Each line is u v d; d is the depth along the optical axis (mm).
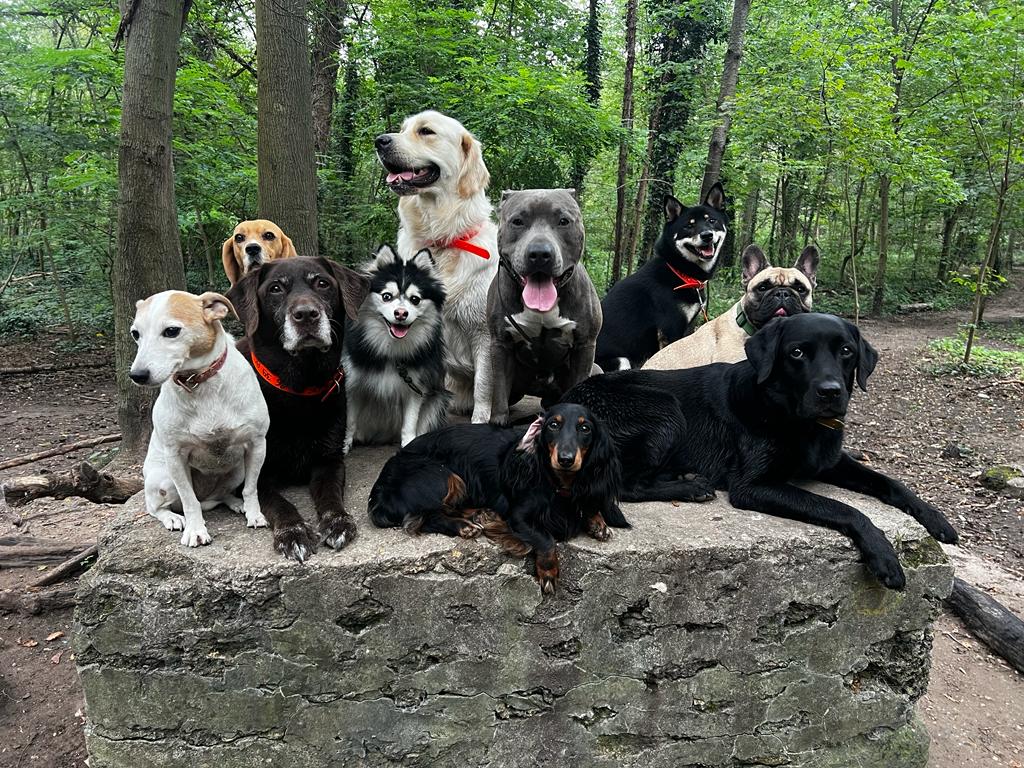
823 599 2893
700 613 2820
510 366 3826
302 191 6484
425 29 10906
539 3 14711
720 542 2785
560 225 3389
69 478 4289
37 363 11727
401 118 11266
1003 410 10008
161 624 2492
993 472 7500
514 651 2752
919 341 15203
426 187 3893
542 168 10445
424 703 2744
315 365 2895
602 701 2857
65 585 4820
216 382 2428
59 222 11367
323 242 12938
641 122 18734
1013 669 4676
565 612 2744
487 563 2660
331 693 2666
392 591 2607
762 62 15453
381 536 2742
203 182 9609
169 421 2422
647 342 5613
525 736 2846
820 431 3049
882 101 12086
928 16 12375
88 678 2533
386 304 3291
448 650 2709
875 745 3131
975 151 13391
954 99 12133
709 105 15055
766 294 4109
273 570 2508
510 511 2727
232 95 10320
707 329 4516
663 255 5652
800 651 2941
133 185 5422
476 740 2816
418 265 3445
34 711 3828
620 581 2729
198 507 2604
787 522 2967
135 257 5516
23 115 10391
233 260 5117
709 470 3238
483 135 9883
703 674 2896
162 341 2230
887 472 7906
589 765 2908
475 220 4012
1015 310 20312
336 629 2607
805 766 3068
